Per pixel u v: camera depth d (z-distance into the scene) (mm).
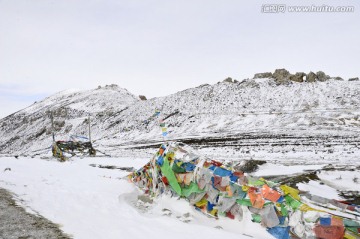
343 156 20422
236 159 21453
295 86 57250
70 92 127250
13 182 10414
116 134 54688
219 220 7629
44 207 7426
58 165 18047
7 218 6328
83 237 5613
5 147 77250
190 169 8617
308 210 6547
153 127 52312
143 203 9172
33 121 92938
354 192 11000
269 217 6914
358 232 6195
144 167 10836
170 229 6660
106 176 14344
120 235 5934
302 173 14117
